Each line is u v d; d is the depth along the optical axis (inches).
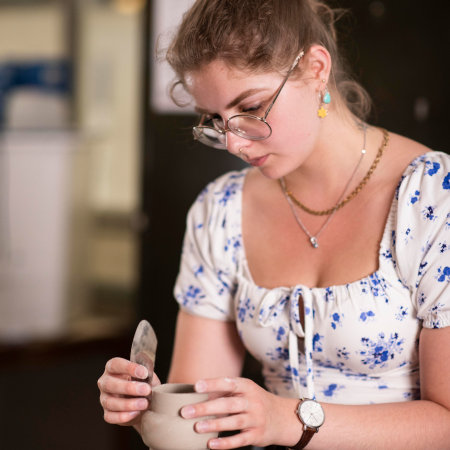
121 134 225.6
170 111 107.3
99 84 232.7
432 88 102.0
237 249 61.2
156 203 110.0
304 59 50.8
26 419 136.6
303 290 55.1
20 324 190.1
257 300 57.8
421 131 102.3
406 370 55.3
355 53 74.4
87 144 200.5
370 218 55.2
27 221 190.4
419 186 52.8
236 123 50.8
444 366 50.6
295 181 58.8
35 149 189.2
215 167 105.4
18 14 226.2
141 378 48.9
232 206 61.9
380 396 55.6
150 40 107.3
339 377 56.1
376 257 54.0
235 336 63.6
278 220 59.6
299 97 50.7
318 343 55.0
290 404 50.5
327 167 56.7
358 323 53.1
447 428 50.4
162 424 46.0
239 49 48.5
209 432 46.2
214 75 49.7
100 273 215.0
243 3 49.7
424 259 51.5
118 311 211.0
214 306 62.2
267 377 60.8
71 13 225.9
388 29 100.0
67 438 127.3
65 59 226.8
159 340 110.4
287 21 50.1
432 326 50.9
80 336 191.9
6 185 189.3
